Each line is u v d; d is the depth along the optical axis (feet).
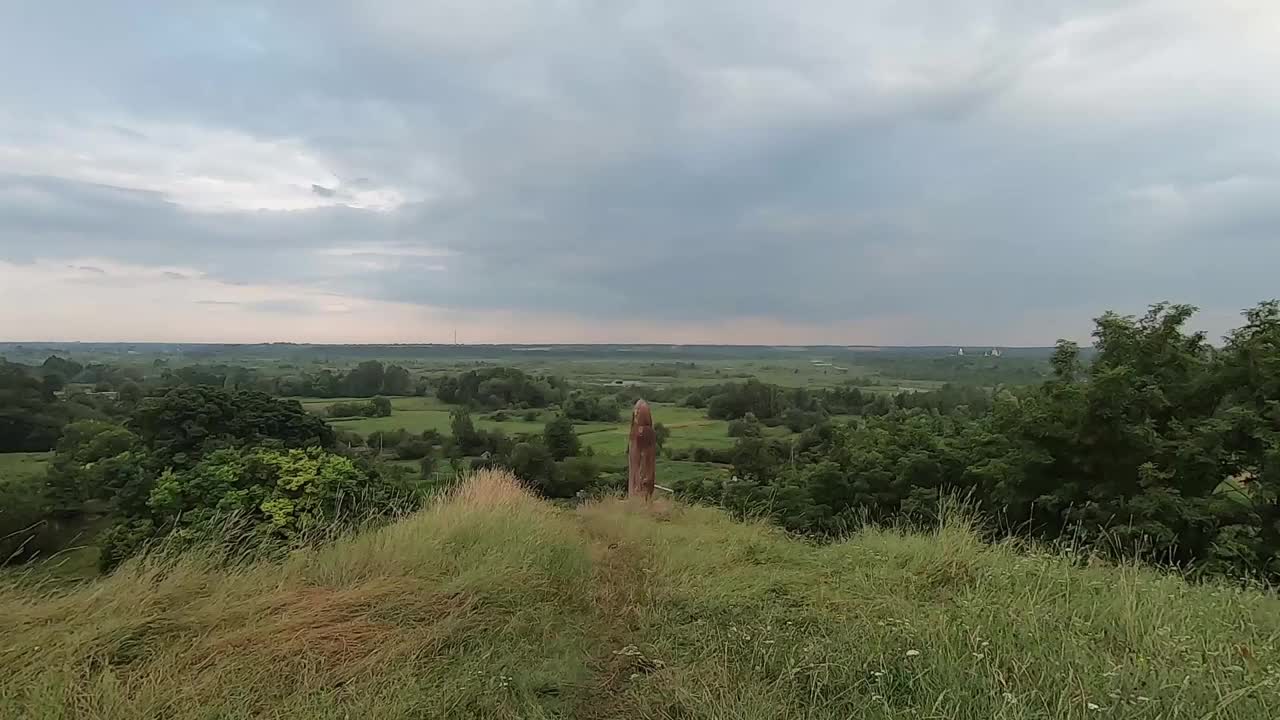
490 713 9.90
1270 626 12.40
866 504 27.68
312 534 17.97
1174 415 22.44
